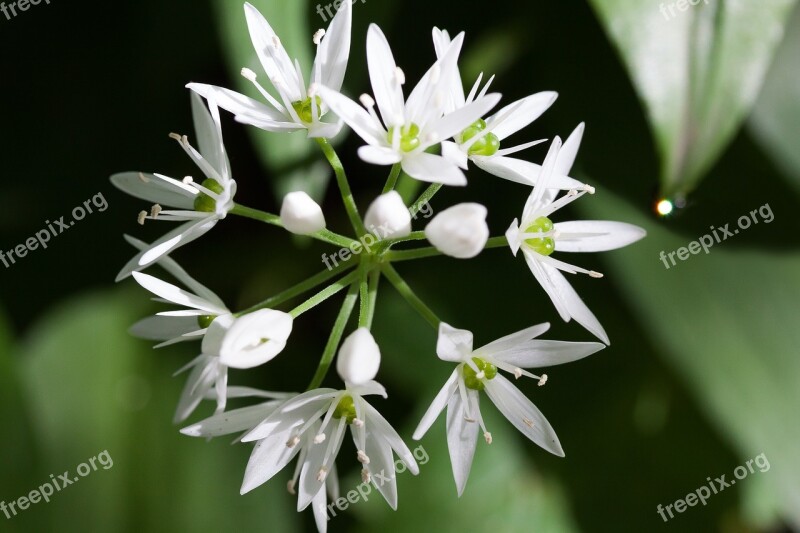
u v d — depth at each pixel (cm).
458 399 23
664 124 24
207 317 24
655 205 25
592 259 26
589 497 27
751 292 25
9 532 26
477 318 26
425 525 26
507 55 26
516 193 26
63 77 27
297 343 27
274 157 24
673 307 25
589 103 26
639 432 27
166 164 27
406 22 26
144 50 27
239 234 27
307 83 24
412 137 23
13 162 27
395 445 23
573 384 27
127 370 26
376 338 26
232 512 26
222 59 27
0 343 26
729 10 24
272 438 23
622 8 24
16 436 26
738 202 25
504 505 27
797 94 25
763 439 25
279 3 24
